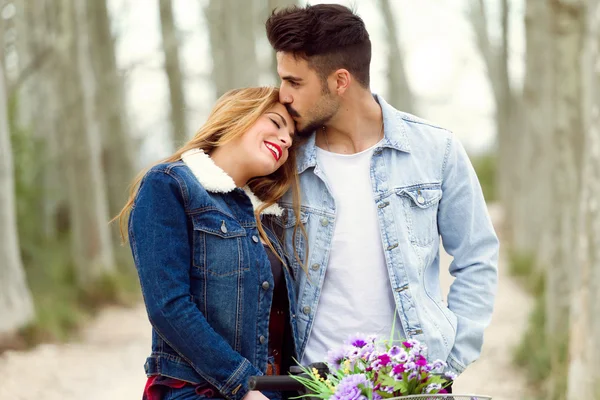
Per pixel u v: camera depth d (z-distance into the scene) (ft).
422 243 11.40
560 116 29.63
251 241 10.68
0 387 28.86
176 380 10.30
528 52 51.78
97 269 49.24
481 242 11.64
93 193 50.57
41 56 55.57
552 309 30.17
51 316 38.27
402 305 11.11
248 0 57.52
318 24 10.98
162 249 10.11
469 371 31.63
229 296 10.41
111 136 63.52
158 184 10.34
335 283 11.32
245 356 10.50
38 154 55.21
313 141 11.56
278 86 11.58
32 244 48.47
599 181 19.22
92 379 31.07
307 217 11.44
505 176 81.20
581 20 28.17
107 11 64.85
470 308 11.45
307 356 11.22
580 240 19.92
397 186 11.40
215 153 10.99
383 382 8.97
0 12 39.83
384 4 97.91
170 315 9.97
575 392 20.03
